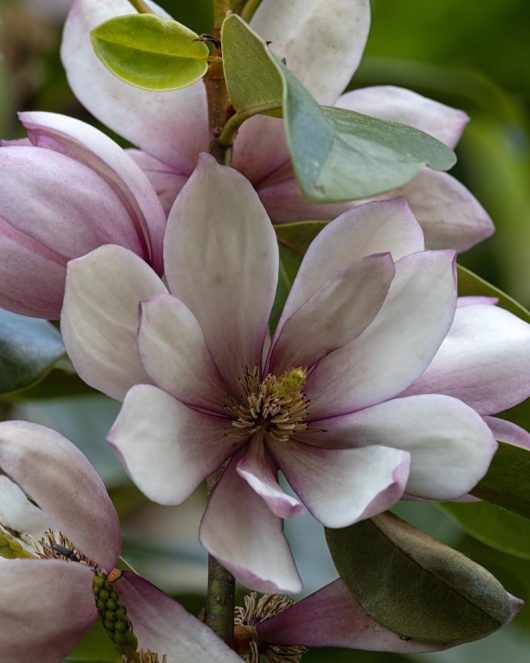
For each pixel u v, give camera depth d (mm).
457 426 675
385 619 701
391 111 752
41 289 704
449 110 756
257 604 720
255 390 695
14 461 680
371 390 690
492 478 715
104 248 675
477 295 746
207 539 671
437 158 669
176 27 706
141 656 679
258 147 737
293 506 659
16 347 761
